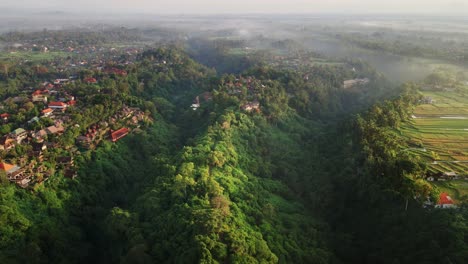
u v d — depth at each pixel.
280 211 137.00
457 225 102.56
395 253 109.19
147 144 188.38
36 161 147.75
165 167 148.12
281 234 120.25
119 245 119.56
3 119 182.00
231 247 99.88
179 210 116.62
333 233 130.75
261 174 166.25
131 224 118.06
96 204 147.12
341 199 145.25
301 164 180.75
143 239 110.69
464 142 165.12
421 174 129.75
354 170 152.38
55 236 122.00
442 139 169.12
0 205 118.50
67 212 135.12
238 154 168.25
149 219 121.06
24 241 115.38
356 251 119.00
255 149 184.12
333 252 121.12
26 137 164.38
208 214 109.50
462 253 93.56
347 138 184.00
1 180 128.50
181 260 97.19
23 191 130.25
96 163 161.00
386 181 132.62
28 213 124.62
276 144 194.25
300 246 117.56
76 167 153.00
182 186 127.88
